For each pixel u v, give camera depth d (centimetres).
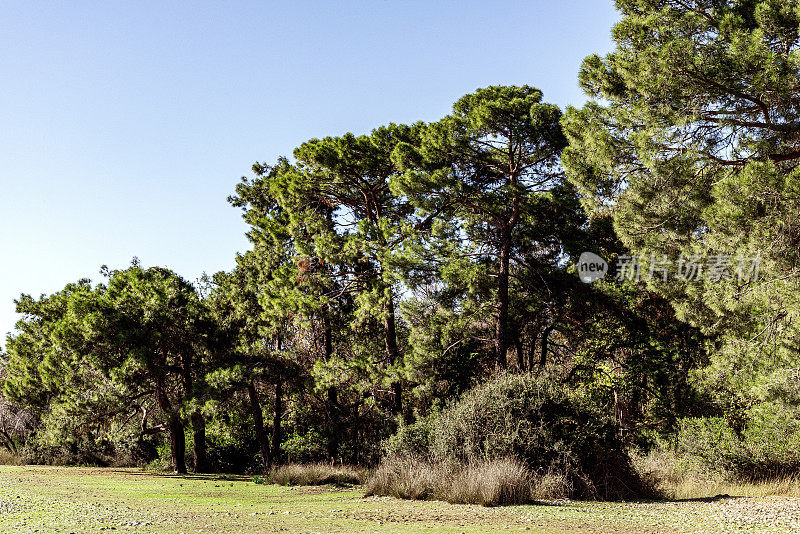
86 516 964
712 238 1268
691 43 1310
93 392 2361
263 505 1198
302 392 2739
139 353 2281
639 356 2339
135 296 2445
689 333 2325
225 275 2942
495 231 2356
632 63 1468
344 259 2519
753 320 1384
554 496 1216
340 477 1903
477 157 2242
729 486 1434
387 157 2566
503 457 1297
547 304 2336
